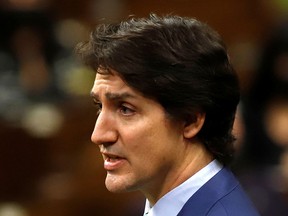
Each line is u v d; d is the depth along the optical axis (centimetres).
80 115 1091
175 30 426
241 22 1498
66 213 1060
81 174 1066
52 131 1071
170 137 426
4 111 1095
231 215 421
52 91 1172
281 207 873
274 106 1081
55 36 1237
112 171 429
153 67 416
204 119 431
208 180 434
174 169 433
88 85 1188
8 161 1054
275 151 1010
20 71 1184
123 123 423
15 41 1201
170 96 419
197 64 423
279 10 1549
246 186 888
